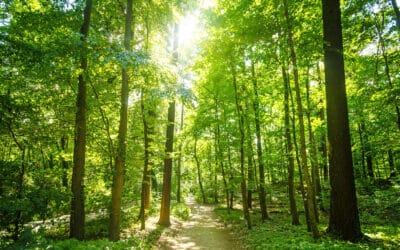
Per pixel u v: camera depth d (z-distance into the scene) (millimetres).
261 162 18703
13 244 7418
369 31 13477
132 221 16281
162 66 10438
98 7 13320
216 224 18672
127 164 15328
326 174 25203
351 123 21672
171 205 25641
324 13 10742
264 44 12094
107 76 13289
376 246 8688
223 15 12750
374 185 22672
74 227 10844
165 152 16281
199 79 19031
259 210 24625
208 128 23062
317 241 9469
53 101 12578
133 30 14203
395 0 12883
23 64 9406
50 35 10125
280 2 11398
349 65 14695
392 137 15266
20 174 9797
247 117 18234
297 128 17062
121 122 11305
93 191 15359
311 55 10805
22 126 10234
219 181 36062
